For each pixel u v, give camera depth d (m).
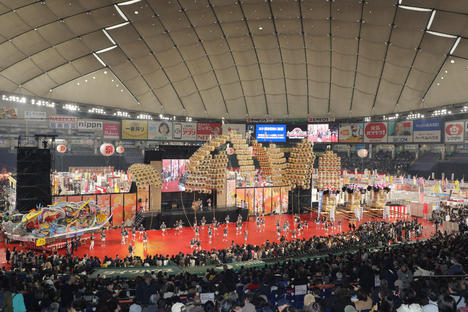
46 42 41.03
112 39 45.00
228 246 33.00
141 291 10.74
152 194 41.47
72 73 48.81
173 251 31.27
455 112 48.03
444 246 17.47
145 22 42.53
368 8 37.81
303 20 42.81
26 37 38.91
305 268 14.70
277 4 39.94
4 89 45.00
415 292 8.78
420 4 34.84
